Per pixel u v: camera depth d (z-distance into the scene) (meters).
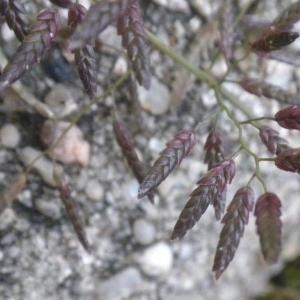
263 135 0.07
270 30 0.07
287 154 0.06
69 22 0.06
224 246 0.06
